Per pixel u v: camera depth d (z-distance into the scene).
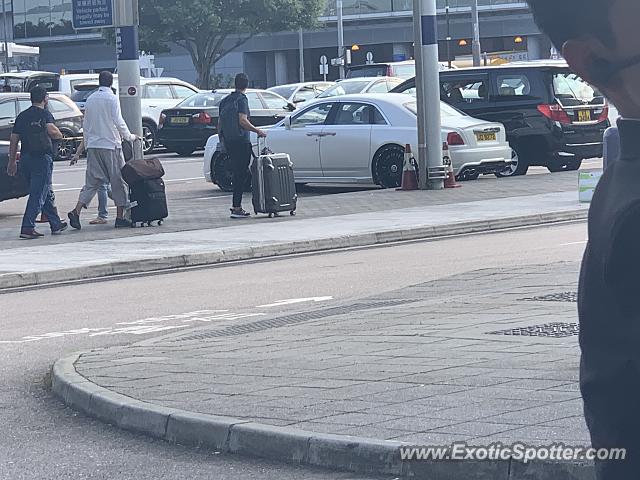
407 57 77.06
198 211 20.55
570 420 5.57
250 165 19.19
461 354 7.55
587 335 1.71
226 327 9.92
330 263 14.51
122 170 18.11
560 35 1.65
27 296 12.82
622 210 1.62
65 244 16.42
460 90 25.06
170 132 34.78
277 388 6.90
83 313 11.41
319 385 6.89
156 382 7.39
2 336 10.27
